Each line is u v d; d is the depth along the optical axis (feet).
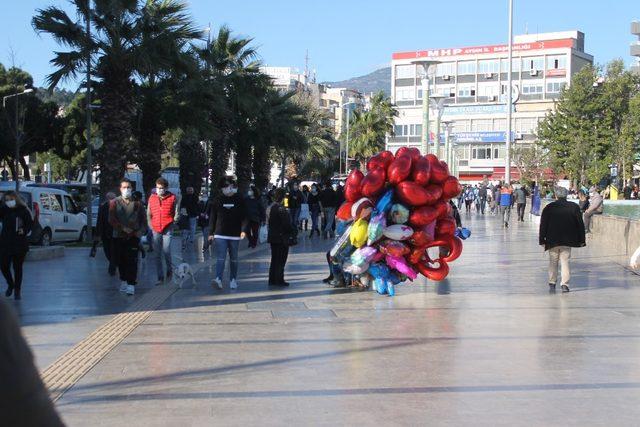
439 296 41.04
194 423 18.75
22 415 6.61
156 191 46.21
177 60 80.43
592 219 87.45
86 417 19.26
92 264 57.72
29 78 195.42
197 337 29.55
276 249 44.98
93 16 77.46
